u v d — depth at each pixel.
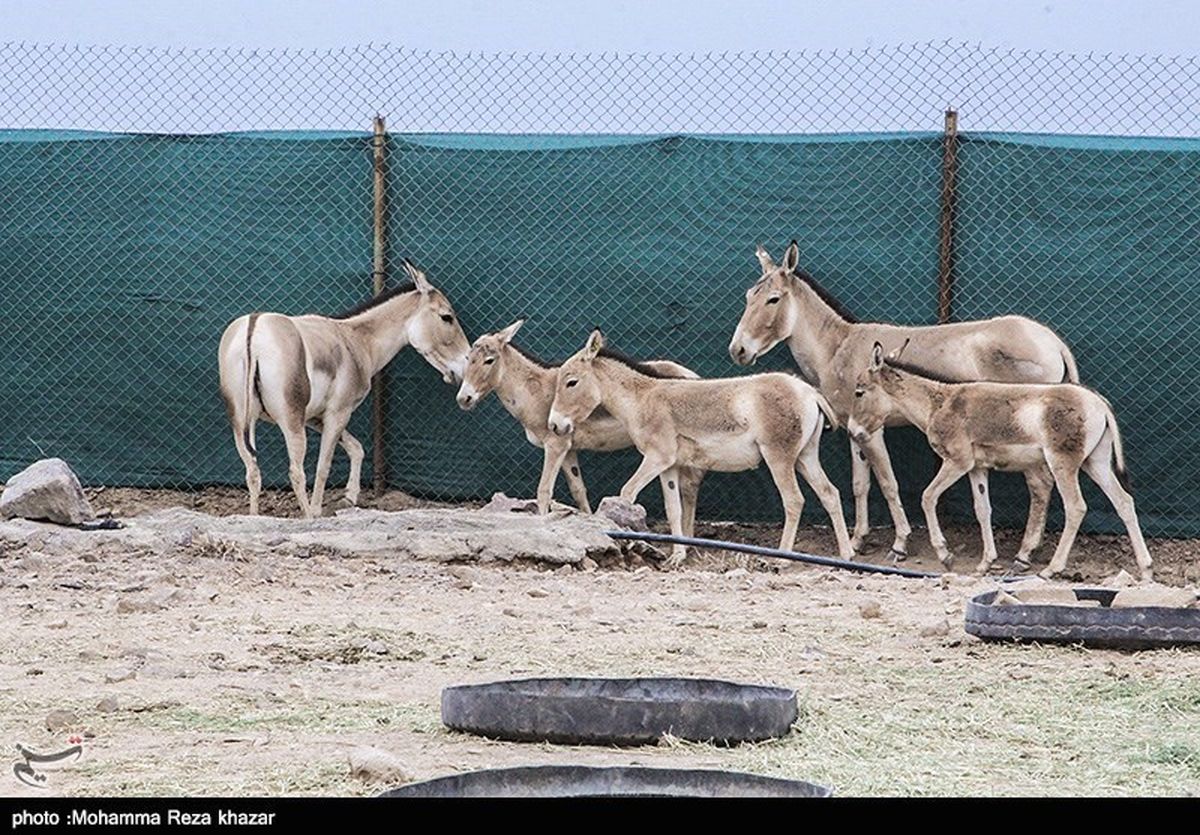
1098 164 15.52
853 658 8.81
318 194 16.59
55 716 7.04
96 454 16.78
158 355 16.67
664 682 7.29
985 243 15.73
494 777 5.65
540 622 9.91
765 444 15.01
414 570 12.30
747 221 16.11
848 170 15.93
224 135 16.61
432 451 16.72
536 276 16.41
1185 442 15.52
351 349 16.02
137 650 8.76
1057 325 15.67
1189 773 6.35
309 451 16.91
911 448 16.12
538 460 16.55
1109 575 15.05
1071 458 14.66
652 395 15.27
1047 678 8.20
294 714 7.35
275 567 12.29
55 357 16.77
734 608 10.67
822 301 15.79
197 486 16.73
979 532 15.98
